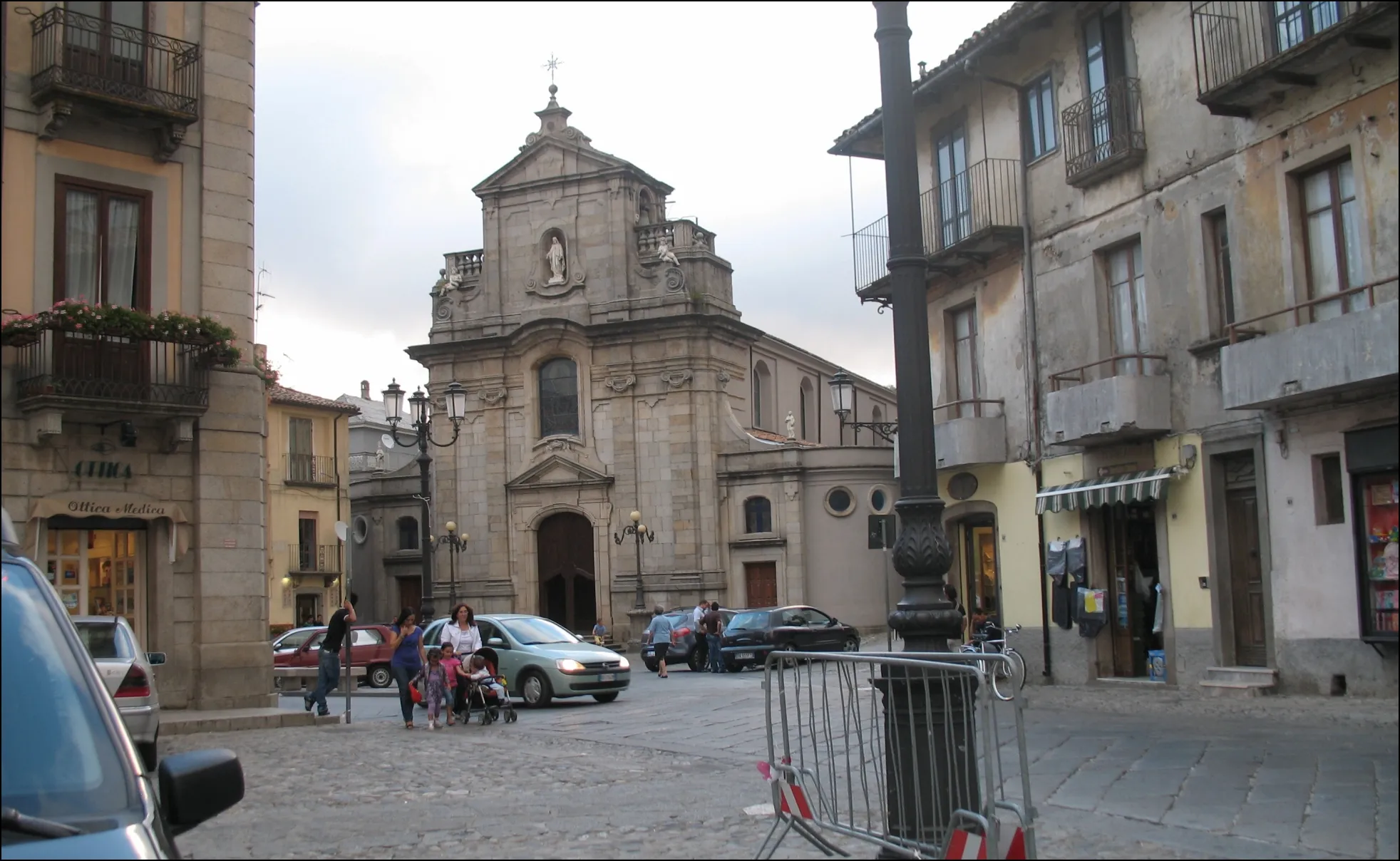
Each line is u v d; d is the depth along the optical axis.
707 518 49.06
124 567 20.44
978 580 25.33
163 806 4.66
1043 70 22.75
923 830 7.86
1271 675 17.47
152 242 20.42
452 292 53.91
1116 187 21.20
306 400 52.12
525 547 51.56
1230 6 18.67
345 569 54.22
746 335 51.94
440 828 10.28
